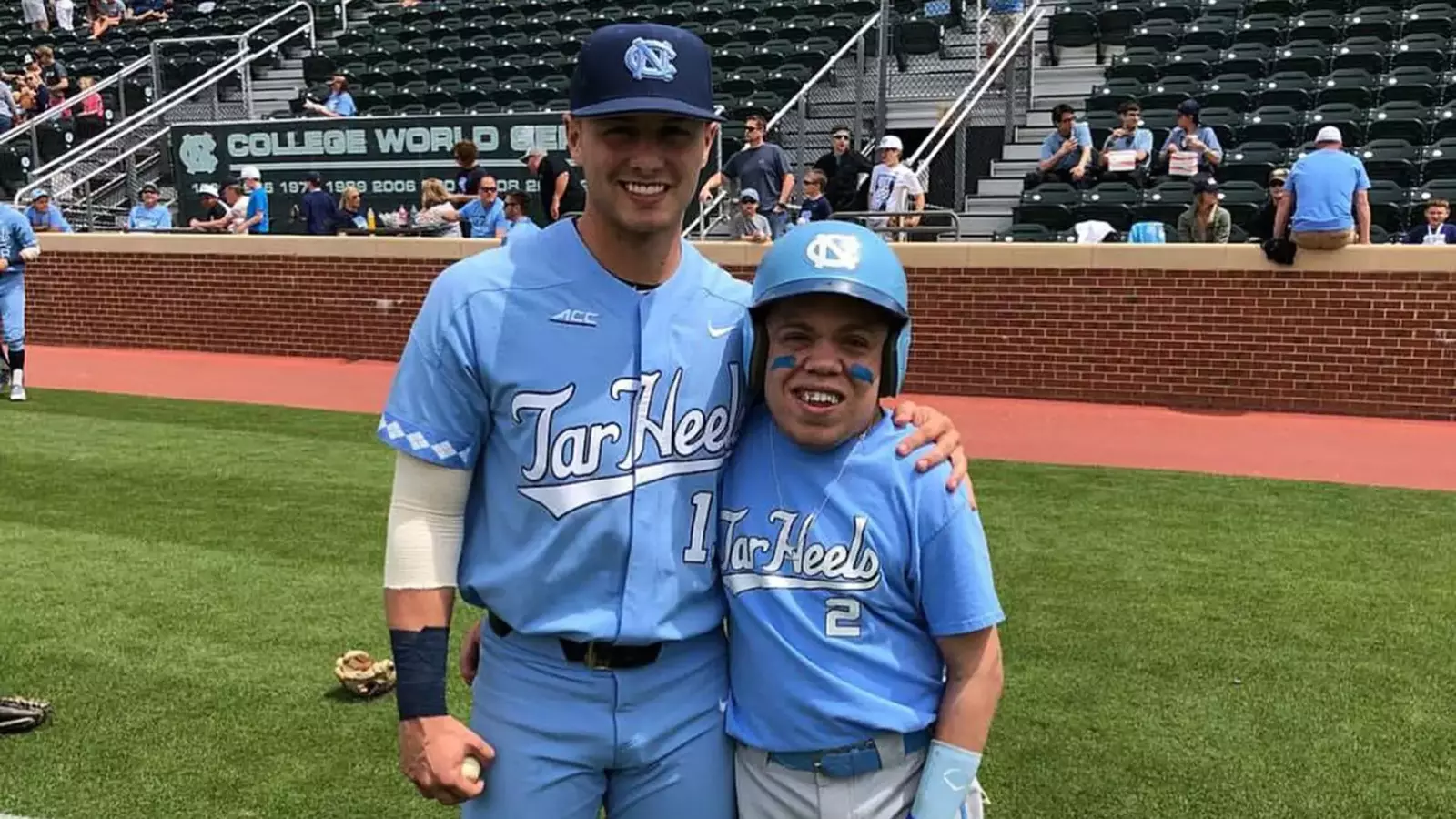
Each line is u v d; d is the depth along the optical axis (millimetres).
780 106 14062
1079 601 4723
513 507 1834
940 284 10047
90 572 5129
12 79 20781
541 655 1876
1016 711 3705
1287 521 5973
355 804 3139
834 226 1816
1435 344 8727
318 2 23016
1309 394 9148
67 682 3932
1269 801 3170
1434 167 10945
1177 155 11211
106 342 13523
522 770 1876
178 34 22984
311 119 13750
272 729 3584
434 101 16438
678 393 1854
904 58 15023
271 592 4863
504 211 12203
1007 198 12477
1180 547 5484
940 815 1858
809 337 1797
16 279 9734
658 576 1847
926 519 1830
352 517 6051
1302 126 12109
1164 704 3752
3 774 3279
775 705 1876
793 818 1912
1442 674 3980
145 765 3348
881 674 1865
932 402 9789
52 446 7906
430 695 1818
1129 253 9453
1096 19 14734
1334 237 8719
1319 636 4332
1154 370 9555
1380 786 3244
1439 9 13930
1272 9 14898
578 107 1735
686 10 18734
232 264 12734
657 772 1921
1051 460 7566
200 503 6352
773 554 1868
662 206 1771
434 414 1803
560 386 1802
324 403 9875
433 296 1835
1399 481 6941
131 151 15359
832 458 1866
